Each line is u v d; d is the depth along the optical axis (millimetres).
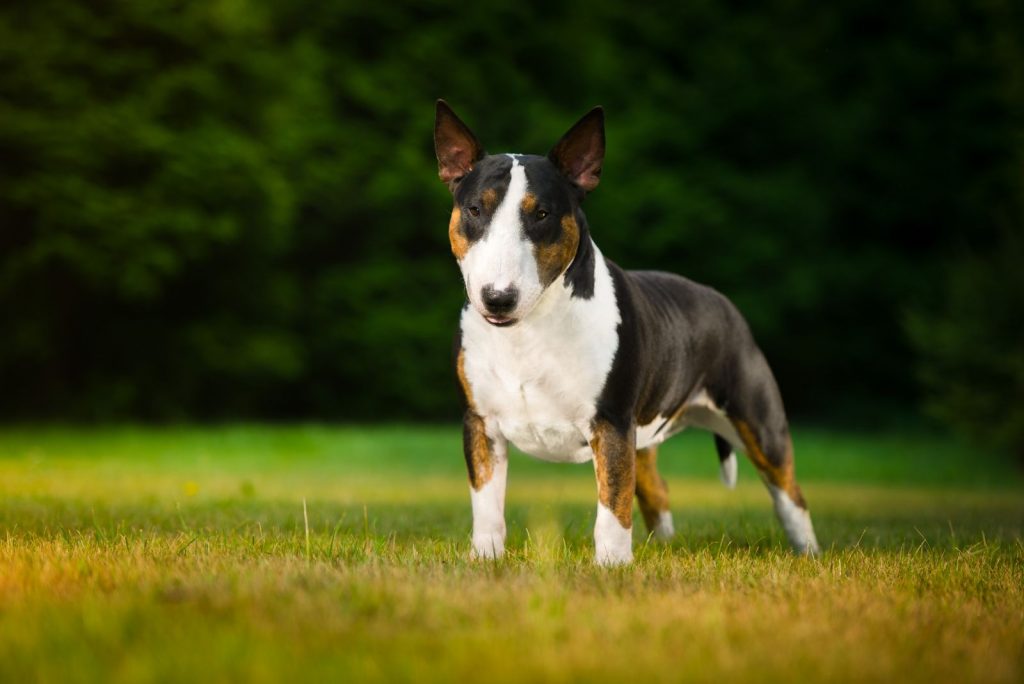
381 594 3199
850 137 23688
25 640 2684
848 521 7266
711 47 23828
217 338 19766
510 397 4445
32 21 17812
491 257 4035
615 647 2756
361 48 22453
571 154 4438
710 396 5445
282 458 13680
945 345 15578
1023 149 16531
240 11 18906
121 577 3523
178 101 18641
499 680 2443
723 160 24141
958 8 24109
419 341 20984
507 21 22422
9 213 18047
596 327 4395
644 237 22281
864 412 24328
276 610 3031
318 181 20578
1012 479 14812
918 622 3221
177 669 2449
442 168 4648
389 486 10141
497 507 4605
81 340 19547
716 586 3748
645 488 5852
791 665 2650
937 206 24562
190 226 18000
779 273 23094
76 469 10719
